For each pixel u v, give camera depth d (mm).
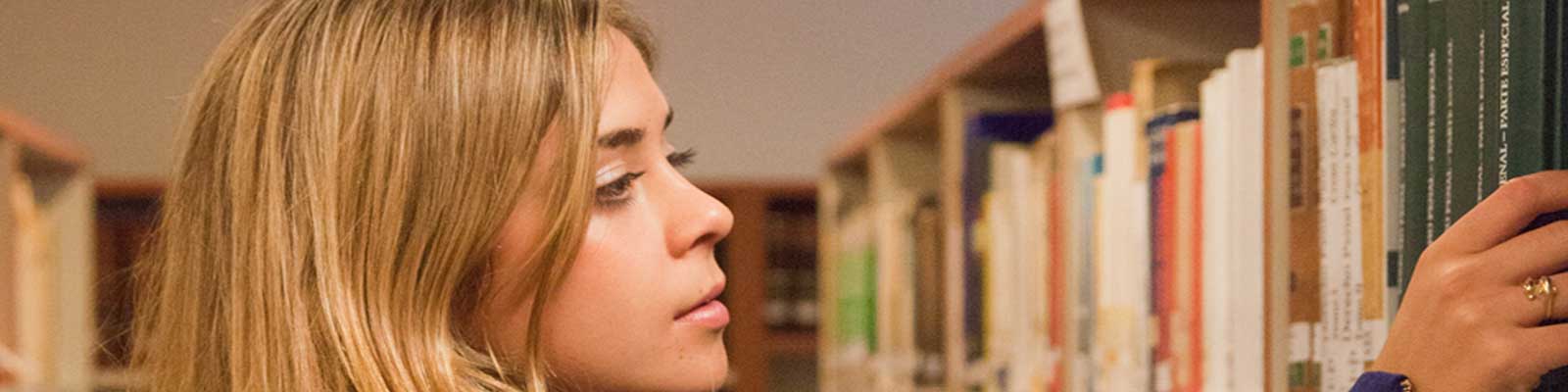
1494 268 921
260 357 1117
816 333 4363
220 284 1171
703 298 1169
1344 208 1162
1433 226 1027
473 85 1084
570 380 1144
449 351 1083
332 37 1124
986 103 2391
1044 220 2064
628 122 1130
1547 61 920
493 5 1107
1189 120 1541
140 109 5066
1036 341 2107
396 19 1110
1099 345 1758
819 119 5215
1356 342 1143
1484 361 911
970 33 5242
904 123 2965
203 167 1204
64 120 5035
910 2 5242
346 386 1090
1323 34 1190
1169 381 1529
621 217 1135
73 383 3479
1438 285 942
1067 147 1836
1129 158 1658
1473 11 976
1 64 5008
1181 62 1558
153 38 5082
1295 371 1221
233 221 1152
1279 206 1259
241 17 1244
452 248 1081
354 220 1100
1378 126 1110
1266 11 1272
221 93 1194
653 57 1247
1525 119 930
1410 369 953
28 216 3158
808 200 4512
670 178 1168
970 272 2412
